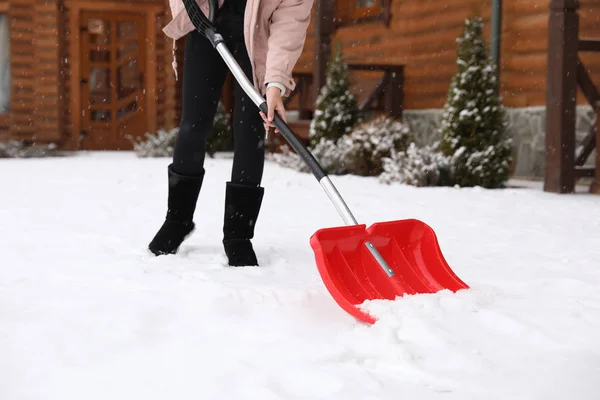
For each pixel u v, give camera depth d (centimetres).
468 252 389
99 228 456
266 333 224
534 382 184
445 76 1098
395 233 282
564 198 704
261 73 326
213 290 264
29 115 1452
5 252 364
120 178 865
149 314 239
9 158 1274
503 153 838
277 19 313
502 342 216
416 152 864
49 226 464
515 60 966
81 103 1518
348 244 270
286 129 294
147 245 385
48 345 209
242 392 176
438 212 578
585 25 862
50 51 1452
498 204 643
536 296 277
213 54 335
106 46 1523
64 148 1502
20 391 176
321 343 215
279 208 582
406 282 271
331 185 279
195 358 199
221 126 1323
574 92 753
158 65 1547
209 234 427
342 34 1367
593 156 852
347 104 1112
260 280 295
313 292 275
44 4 1443
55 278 298
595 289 291
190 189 349
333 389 177
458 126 849
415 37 1166
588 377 187
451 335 216
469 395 175
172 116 1527
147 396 173
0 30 1437
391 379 186
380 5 1245
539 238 446
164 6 1532
